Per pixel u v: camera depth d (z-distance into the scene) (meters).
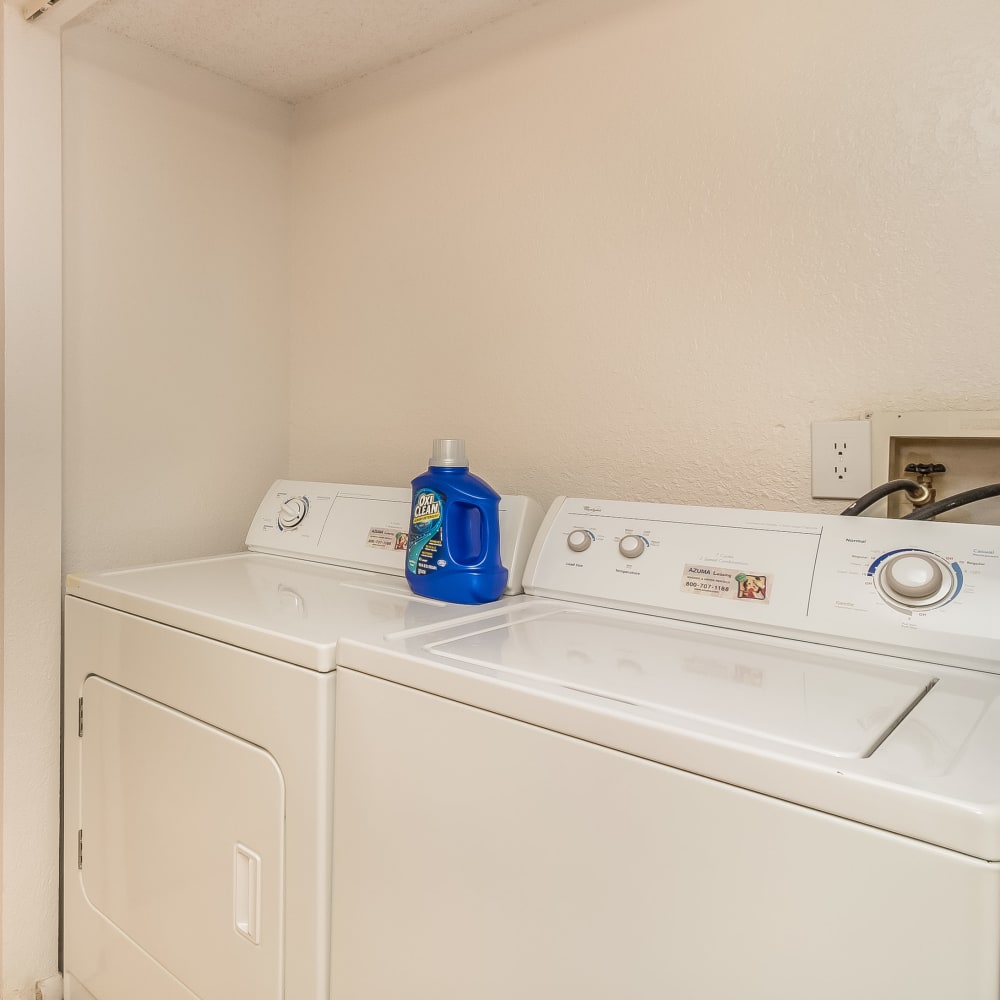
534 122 1.71
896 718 0.83
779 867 0.71
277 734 1.16
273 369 2.19
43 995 1.68
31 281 1.63
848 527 1.18
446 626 1.21
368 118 2.02
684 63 1.50
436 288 1.89
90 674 1.54
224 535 2.08
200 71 1.97
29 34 1.60
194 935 1.31
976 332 1.22
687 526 1.32
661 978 0.78
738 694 0.90
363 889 1.06
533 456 1.74
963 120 1.22
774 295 1.41
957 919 0.62
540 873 0.87
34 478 1.66
